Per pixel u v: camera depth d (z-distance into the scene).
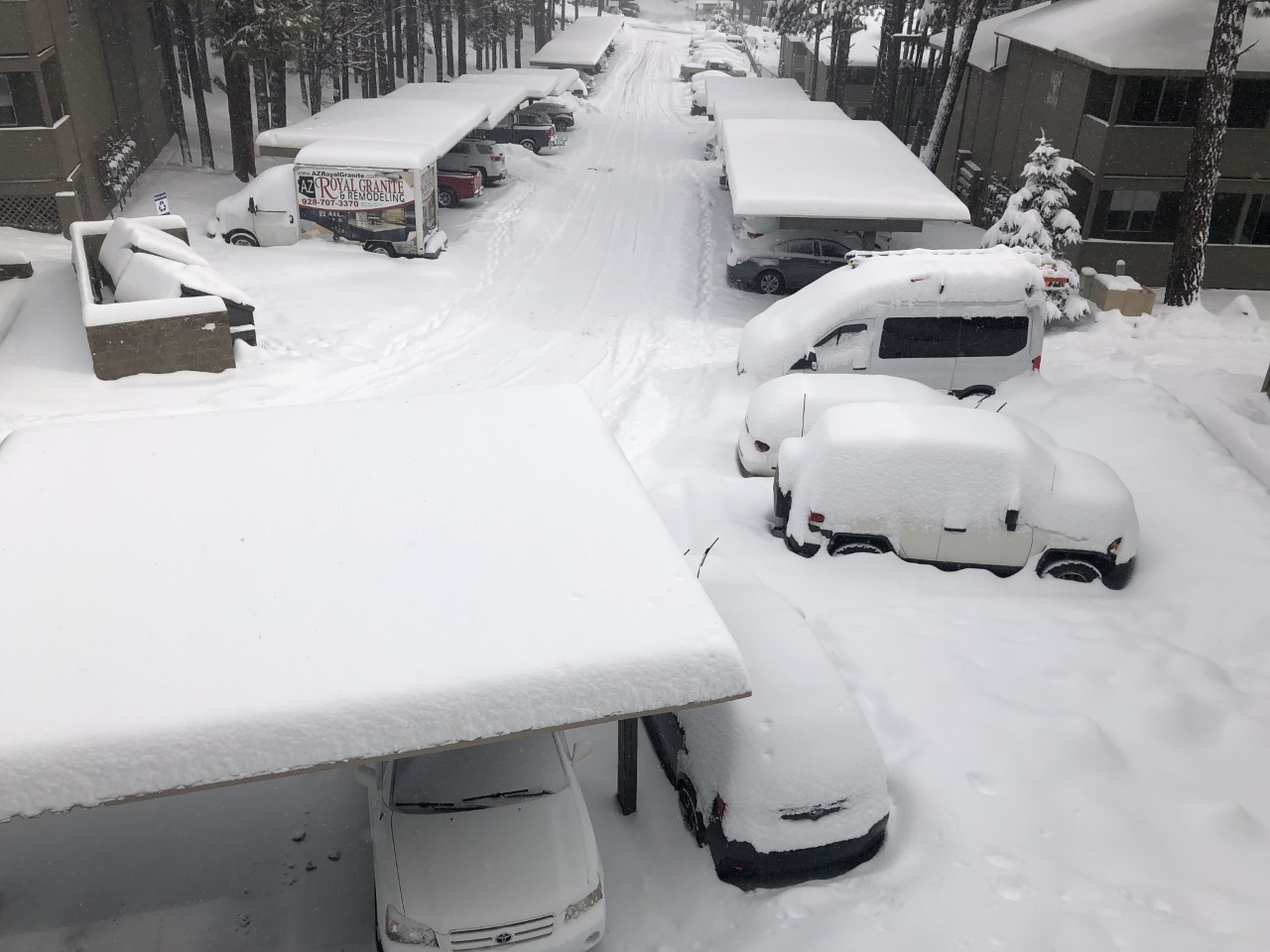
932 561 10.34
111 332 15.30
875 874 6.82
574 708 5.25
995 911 6.39
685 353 18.77
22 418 14.07
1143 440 12.81
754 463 12.60
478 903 6.02
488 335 19.50
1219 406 14.79
